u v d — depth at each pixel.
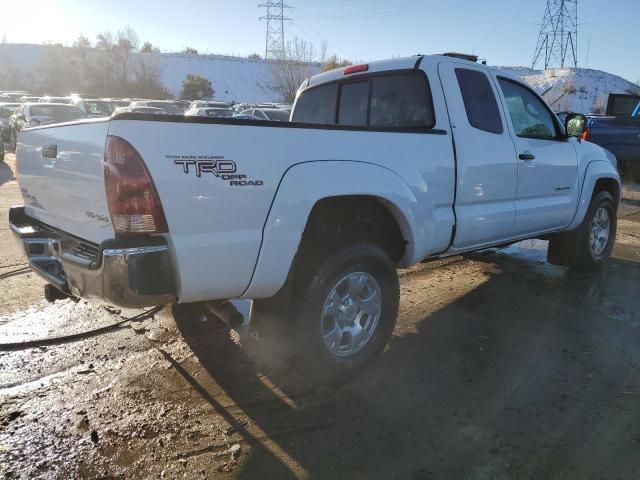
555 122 5.33
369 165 3.45
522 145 4.76
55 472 2.69
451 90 4.18
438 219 4.00
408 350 4.11
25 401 3.29
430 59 4.20
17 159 3.91
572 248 5.92
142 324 4.44
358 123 4.77
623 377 3.71
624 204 10.91
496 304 5.10
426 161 3.86
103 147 2.67
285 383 3.59
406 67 4.30
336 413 3.26
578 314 4.86
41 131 3.46
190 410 3.25
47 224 3.54
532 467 2.78
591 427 3.13
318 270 3.34
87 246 3.04
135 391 3.44
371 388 3.55
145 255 2.64
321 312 3.37
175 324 4.44
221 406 3.30
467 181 4.18
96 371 3.68
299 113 5.41
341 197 3.39
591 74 60.91
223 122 2.83
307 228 3.43
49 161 3.32
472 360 3.95
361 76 4.71
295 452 2.89
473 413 3.27
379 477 2.71
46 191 3.44
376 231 3.86
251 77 94.88
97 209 2.86
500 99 4.61
